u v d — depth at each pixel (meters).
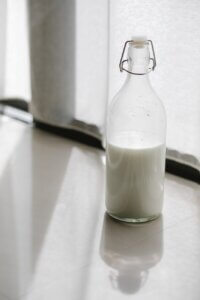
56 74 1.47
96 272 0.92
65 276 0.92
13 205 1.13
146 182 1.02
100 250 0.98
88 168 1.30
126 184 1.02
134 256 0.96
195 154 1.21
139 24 1.23
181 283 0.90
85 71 1.41
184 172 1.25
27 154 1.37
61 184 1.21
